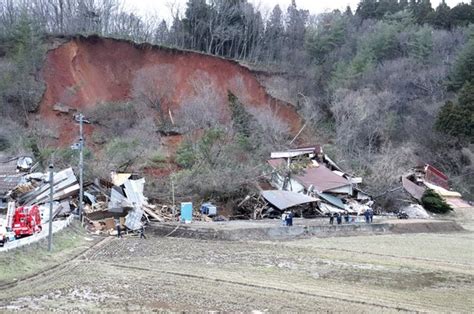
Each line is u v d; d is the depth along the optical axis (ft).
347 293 63.62
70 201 127.75
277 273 74.49
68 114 192.13
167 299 58.44
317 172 172.76
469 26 306.76
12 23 215.72
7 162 138.00
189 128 192.13
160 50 227.40
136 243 100.37
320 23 328.08
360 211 155.12
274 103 237.04
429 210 174.60
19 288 61.11
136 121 201.46
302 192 159.02
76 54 209.87
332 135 230.07
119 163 159.33
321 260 85.81
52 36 209.46
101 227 116.98
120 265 77.41
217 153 165.17
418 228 132.77
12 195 122.42
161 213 131.44
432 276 75.72
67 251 84.99
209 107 204.13
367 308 56.95
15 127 171.42
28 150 157.38
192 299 58.65
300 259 86.28
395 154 203.10
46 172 137.59
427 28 298.56
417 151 222.07
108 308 54.44
